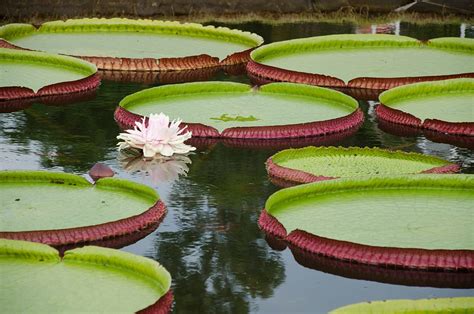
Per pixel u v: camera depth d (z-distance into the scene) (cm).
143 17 1215
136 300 476
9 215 580
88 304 471
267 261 551
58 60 968
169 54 1043
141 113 812
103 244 568
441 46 1070
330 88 936
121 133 746
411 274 539
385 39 1068
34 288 488
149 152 729
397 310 457
